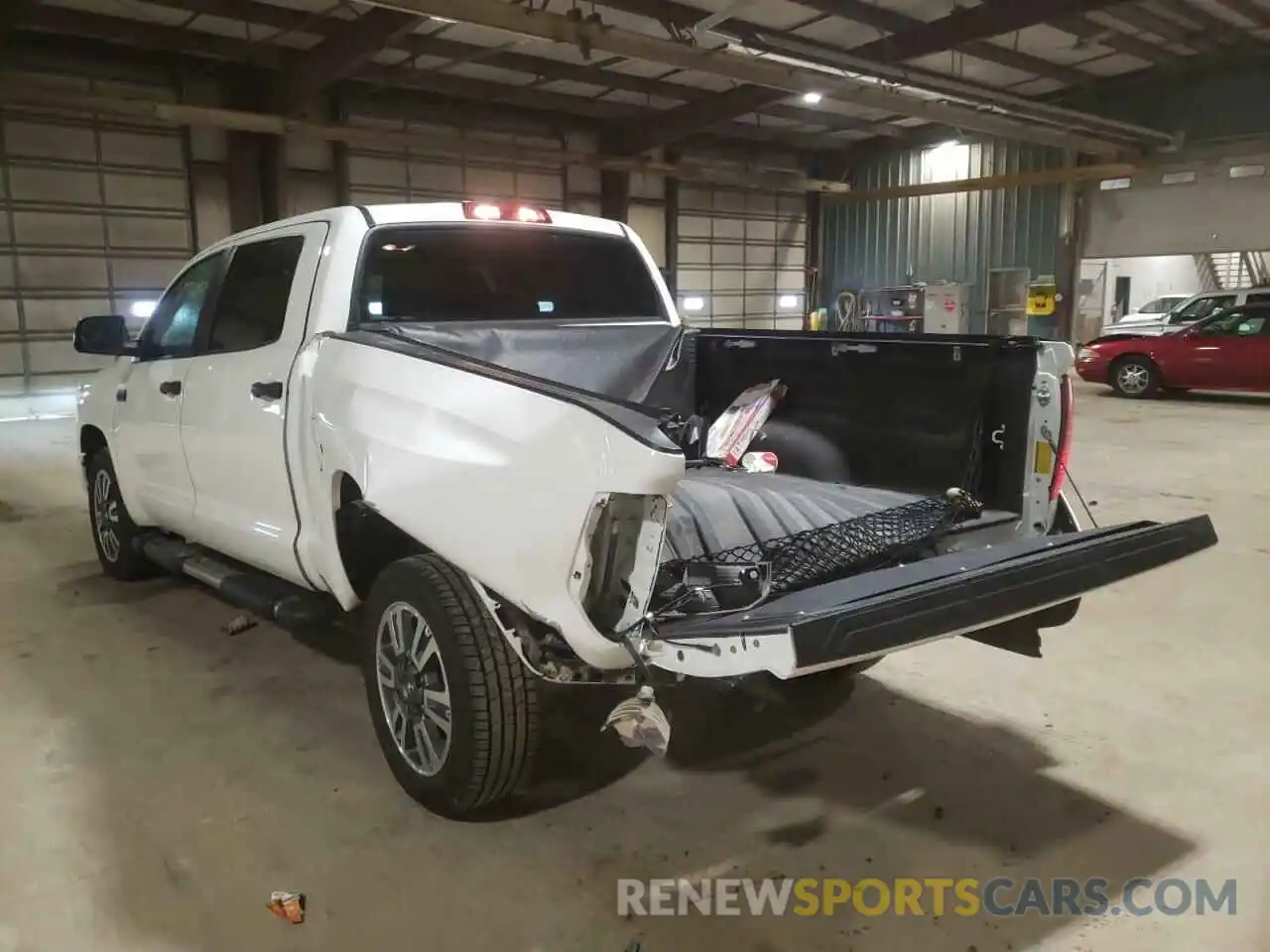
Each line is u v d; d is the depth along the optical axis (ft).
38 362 44.29
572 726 11.08
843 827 8.98
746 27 41.73
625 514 7.39
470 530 8.00
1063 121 50.06
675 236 65.36
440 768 8.90
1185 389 43.98
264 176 48.73
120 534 16.35
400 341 9.57
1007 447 9.86
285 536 10.99
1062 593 7.88
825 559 8.48
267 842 8.73
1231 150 54.03
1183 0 44.96
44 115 42.96
